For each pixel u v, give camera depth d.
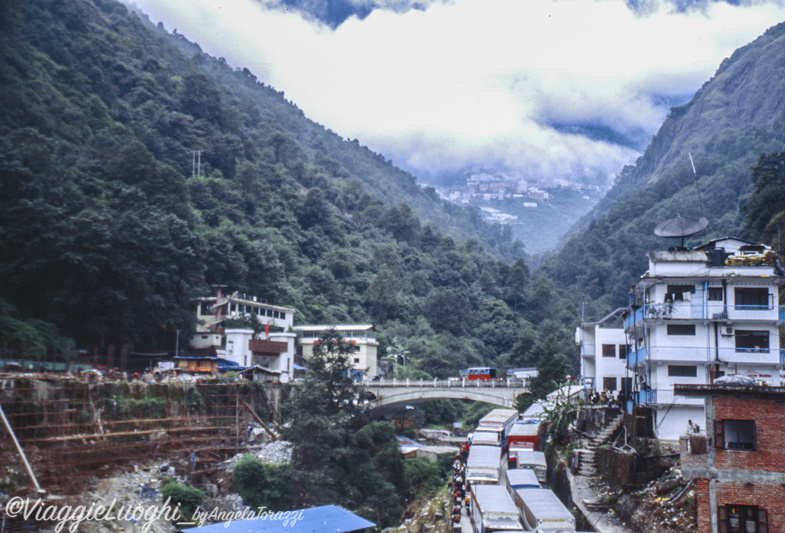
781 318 45.03
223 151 191.38
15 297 80.56
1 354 68.06
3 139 90.50
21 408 55.25
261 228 169.62
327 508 54.38
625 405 52.34
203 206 158.38
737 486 28.70
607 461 45.59
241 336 96.31
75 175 110.25
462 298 184.88
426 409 119.69
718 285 46.31
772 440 28.70
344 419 75.50
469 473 52.38
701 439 29.33
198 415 74.12
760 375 44.25
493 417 77.00
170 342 98.25
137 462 61.88
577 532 35.44
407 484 79.00
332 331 88.38
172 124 186.75
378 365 132.00
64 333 81.12
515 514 38.09
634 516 37.34
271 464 68.75
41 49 159.25
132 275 85.62
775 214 92.25
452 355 150.50
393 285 170.62
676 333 46.34
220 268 125.38
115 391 65.12
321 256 180.62
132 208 102.19
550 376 88.06
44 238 80.19
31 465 51.78
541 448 64.38
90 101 159.88
